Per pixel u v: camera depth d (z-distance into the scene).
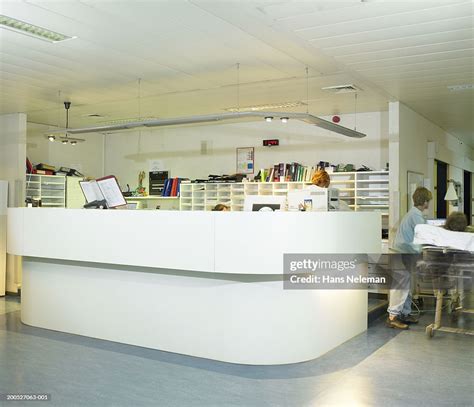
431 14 3.79
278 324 4.12
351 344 4.77
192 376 3.83
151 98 7.09
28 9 3.95
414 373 3.92
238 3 3.71
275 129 8.71
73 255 4.89
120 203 5.24
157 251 4.35
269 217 3.97
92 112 8.16
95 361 4.20
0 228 7.36
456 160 10.87
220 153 9.27
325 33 4.27
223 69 5.57
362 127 8.02
